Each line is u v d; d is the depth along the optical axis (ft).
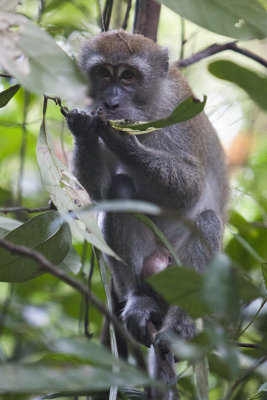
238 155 43.21
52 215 21.95
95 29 38.65
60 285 40.16
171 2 16.49
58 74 14.48
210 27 16.67
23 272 21.39
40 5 36.14
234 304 13.44
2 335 34.83
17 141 43.98
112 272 35.88
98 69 34.50
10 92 23.04
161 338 24.39
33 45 14.71
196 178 35.63
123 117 33.37
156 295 32.73
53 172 21.59
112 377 12.36
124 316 32.01
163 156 34.30
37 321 33.63
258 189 43.27
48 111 42.91
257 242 35.78
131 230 35.50
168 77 37.70
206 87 43.37
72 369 12.01
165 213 14.43
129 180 36.37
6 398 23.50
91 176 33.96
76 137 32.17
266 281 19.83
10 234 21.26
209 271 13.61
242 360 24.34
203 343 15.48
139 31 38.60
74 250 25.04
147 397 25.09
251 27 16.97
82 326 37.93
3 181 44.78
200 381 20.01
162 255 34.60
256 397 23.58
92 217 19.52
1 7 15.85
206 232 34.83
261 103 16.44
